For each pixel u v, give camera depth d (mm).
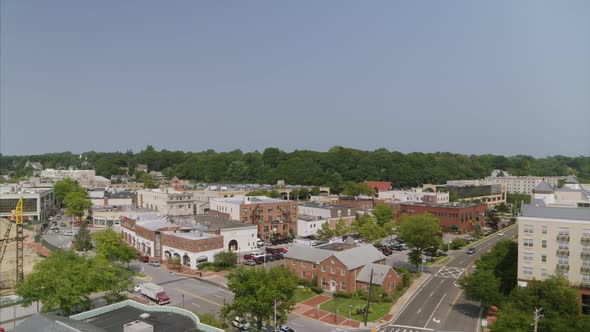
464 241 138375
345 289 86188
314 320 73000
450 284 94875
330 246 101625
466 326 70875
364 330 68938
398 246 131000
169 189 188250
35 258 118062
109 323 53812
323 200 198875
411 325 71250
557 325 58062
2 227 147125
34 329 47406
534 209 83688
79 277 66500
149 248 118688
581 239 76875
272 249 120875
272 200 153500
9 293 88562
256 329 64625
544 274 79625
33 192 186875
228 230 119438
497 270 89375
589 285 75562
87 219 178875
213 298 82562
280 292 63094
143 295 81875
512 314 60219
